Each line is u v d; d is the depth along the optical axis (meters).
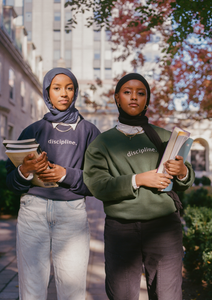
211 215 4.05
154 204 1.90
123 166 1.98
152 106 9.92
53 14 38.03
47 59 37.72
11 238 5.55
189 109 9.56
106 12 4.82
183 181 1.96
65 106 2.29
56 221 2.12
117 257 1.92
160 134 2.12
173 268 1.88
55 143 2.24
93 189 1.98
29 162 1.96
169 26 7.19
